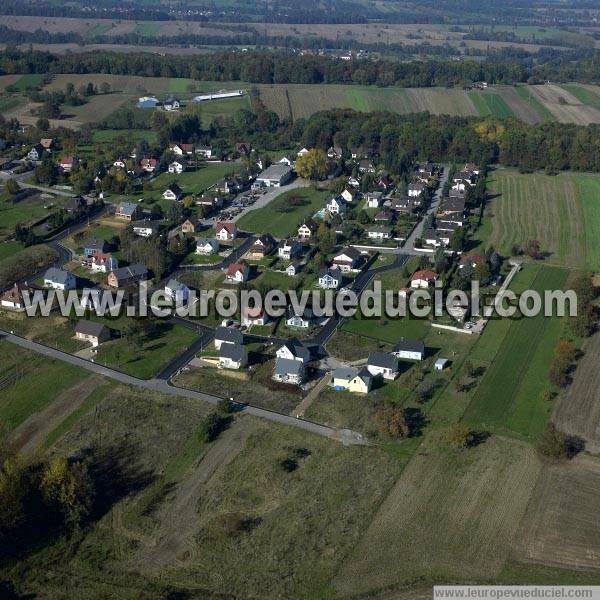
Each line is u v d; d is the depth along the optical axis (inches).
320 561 2851.9
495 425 3690.9
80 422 3695.9
